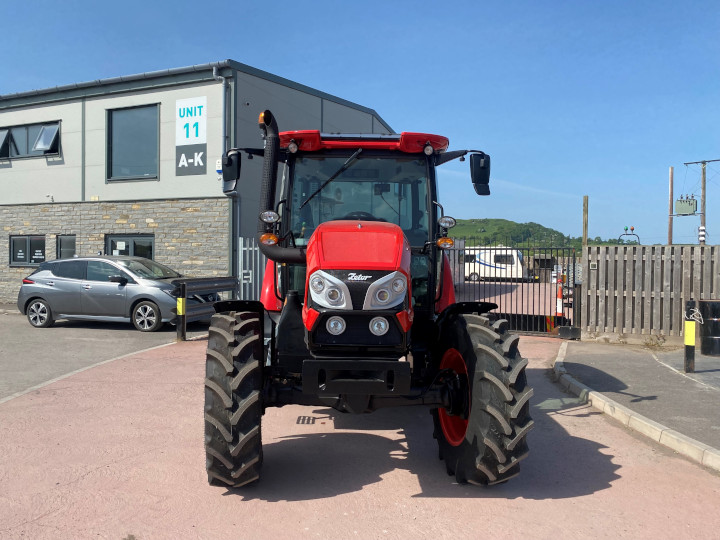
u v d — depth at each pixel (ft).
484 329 13.76
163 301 40.47
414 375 15.74
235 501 13.57
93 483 14.57
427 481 14.89
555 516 12.84
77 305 42.37
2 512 12.94
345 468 15.81
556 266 41.63
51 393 23.72
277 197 18.51
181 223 52.60
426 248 17.20
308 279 13.44
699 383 24.67
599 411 21.79
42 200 58.75
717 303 30.71
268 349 16.35
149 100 53.57
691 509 13.25
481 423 13.34
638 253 36.06
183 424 19.56
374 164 17.62
